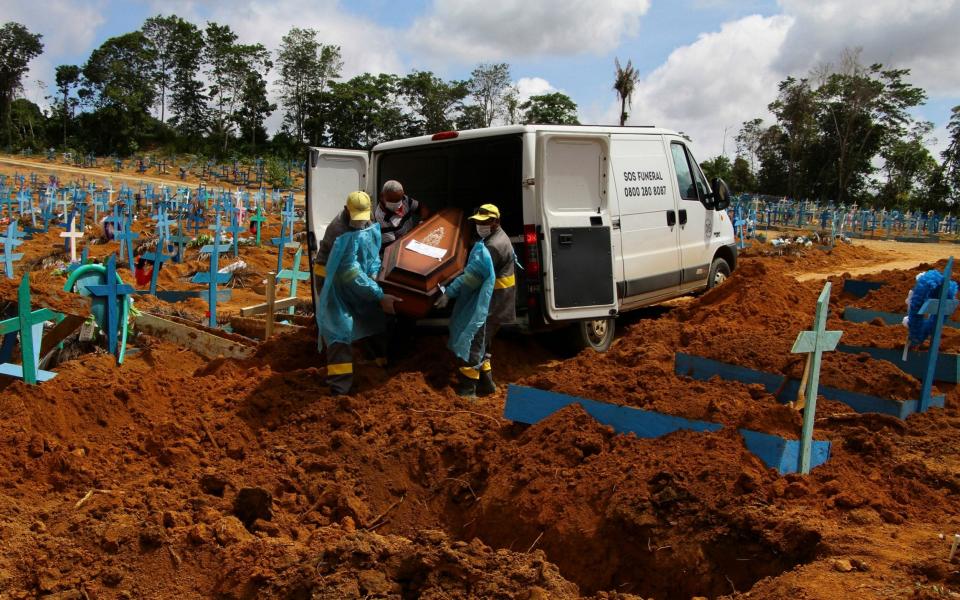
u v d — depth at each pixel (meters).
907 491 4.48
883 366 5.98
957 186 53.28
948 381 6.37
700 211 10.47
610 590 4.26
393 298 6.61
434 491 5.36
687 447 4.79
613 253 8.23
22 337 5.88
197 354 7.75
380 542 4.15
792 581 3.47
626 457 4.91
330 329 6.43
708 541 4.13
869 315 8.44
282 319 9.72
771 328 7.74
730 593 3.95
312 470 5.45
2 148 75.94
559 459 5.11
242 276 14.80
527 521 4.77
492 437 5.57
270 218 27.89
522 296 7.87
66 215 24.28
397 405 6.34
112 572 4.08
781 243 20.97
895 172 60.28
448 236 7.19
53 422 5.63
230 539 4.40
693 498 4.33
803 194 62.34
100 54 94.56
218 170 64.50
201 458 5.61
